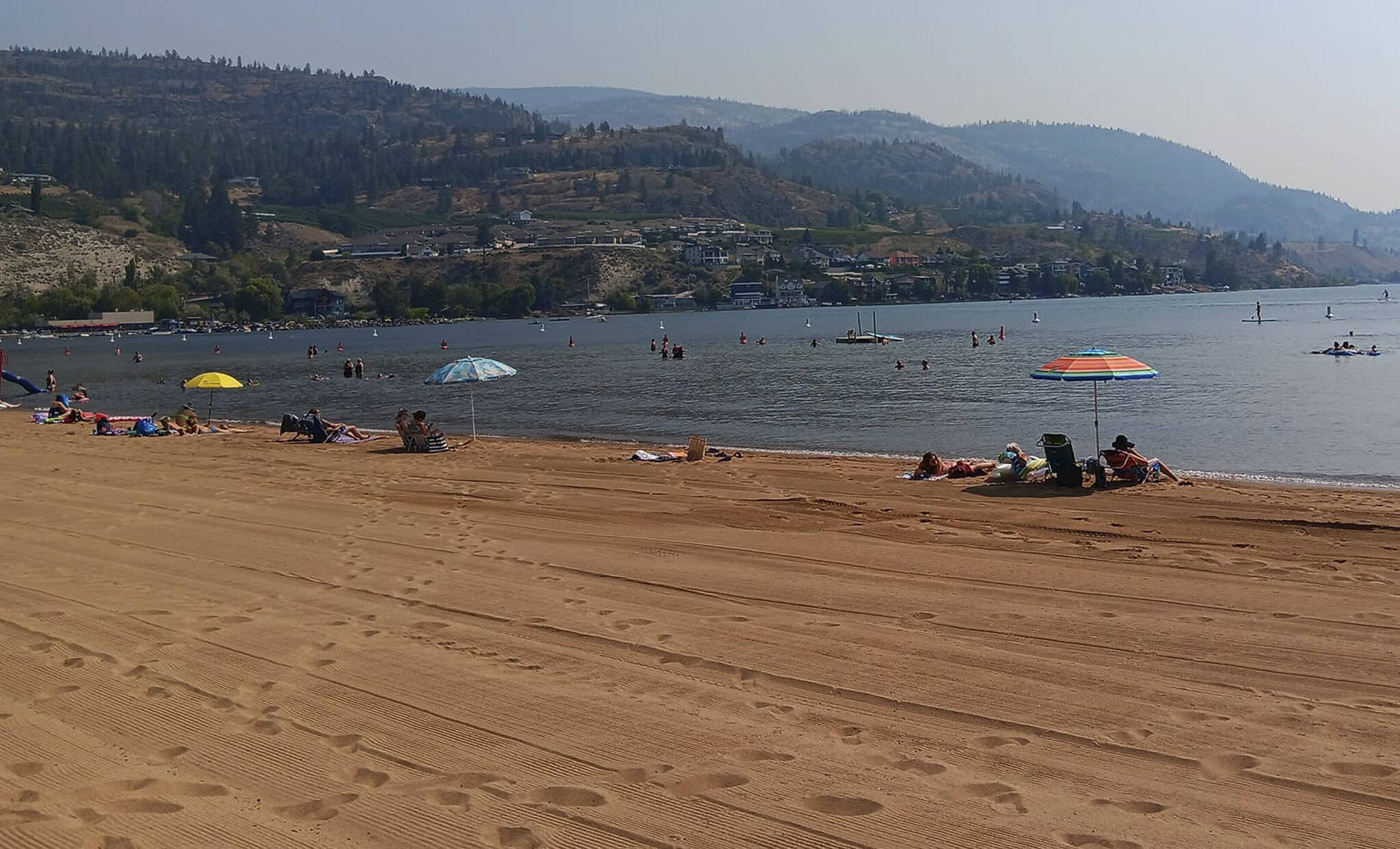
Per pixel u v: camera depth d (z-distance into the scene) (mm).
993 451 26203
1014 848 5973
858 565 12844
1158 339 79000
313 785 6891
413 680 8914
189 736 7762
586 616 10852
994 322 126812
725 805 6527
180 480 21812
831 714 8008
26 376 74875
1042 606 10867
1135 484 18688
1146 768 6988
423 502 18391
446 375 27031
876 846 6020
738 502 17812
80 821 6418
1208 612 10492
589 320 184625
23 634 10391
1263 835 6098
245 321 188750
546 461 24141
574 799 6645
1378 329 88875
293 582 12523
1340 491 17953
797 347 84688
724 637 10023
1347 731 7488
